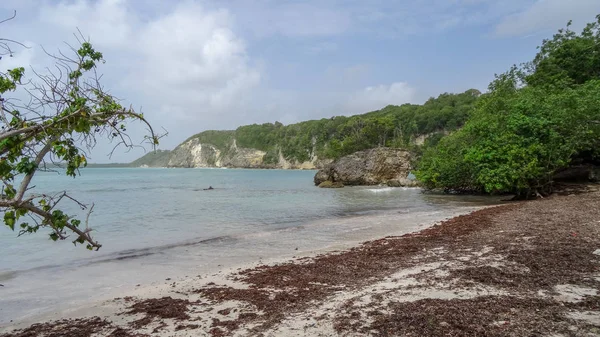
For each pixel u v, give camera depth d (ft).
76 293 27.81
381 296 22.38
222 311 22.15
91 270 34.09
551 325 16.51
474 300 20.29
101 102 14.98
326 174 173.17
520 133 82.99
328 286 25.81
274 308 21.94
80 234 14.92
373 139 339.57
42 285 29.76
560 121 77.15
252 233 51.88
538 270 24.98
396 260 32.19
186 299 25.09
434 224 52.65
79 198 112.57
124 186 181.98
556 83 107.45
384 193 117.80
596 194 69.87
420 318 18.31
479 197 96.32
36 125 13.23
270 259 36.70
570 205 57.52
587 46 113.09
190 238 48.93
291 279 28.22
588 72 115.44
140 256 39.32
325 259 34.45
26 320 22.74
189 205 91.09
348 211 75.25
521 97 98.22
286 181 226.99
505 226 43.93
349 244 42.32
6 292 28.04
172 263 36.32
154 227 58.23
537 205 61.77
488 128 89.56
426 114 446.19
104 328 20.71
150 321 21.33
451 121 410.31
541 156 78.54
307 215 70.54
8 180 13.91
